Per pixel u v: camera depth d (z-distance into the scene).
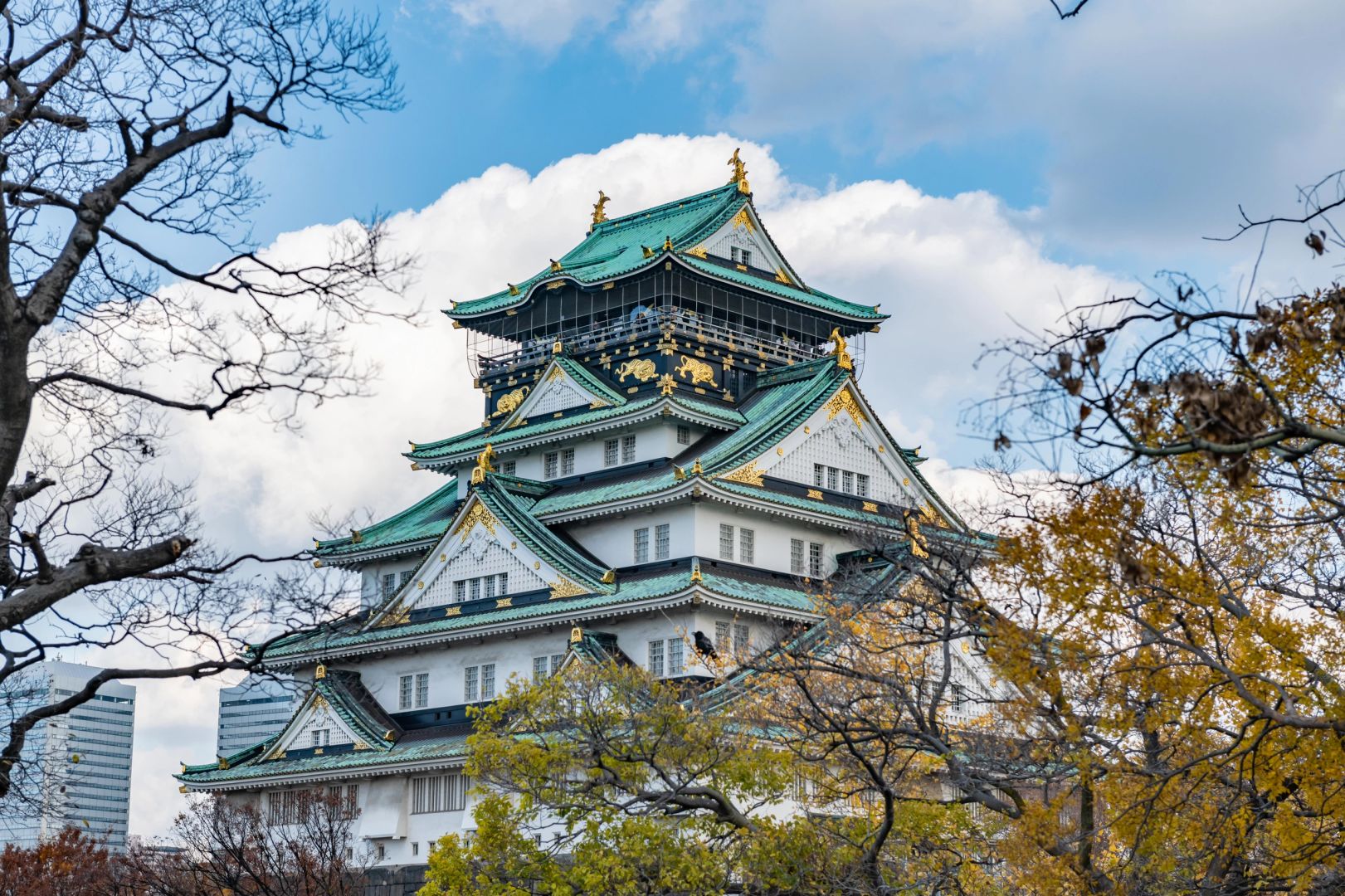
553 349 96.19
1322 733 29.86
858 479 90.44
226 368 27.08
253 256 27.20
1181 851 39.50
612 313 99.38
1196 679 30.75
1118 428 22.44
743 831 45.50
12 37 26.86
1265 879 34.91
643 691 48.78
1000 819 48.94
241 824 77.75
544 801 46.56
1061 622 31.84
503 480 89.31
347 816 82.38
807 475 87.75
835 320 104.06
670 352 92.69
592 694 50.75
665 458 89.38
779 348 99.12
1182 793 34.44
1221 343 23.19
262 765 89.06
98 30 27.25
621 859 44.78
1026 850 37.03
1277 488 30.16
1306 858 32.16
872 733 41.16
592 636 80.06
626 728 49.34
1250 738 31.58
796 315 102.44
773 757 45.66
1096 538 28.64
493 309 102.50
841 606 56.25
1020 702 34.16
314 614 28.59
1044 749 37.03
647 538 84.88
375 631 88.56
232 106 26.48
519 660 84.69
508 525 85.81
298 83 27.25
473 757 47.28
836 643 51.06
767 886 43.25
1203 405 21.83
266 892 69.81
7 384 24.05
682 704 66.69
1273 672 30.45
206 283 26.91
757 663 56.88
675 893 45.06
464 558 88.06
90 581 24.94
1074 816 51.53
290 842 75.06
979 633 37.16
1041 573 29.67
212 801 89.38
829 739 45.00
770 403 92.19
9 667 28.03
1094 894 36.00
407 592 89.94
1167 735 35.16
